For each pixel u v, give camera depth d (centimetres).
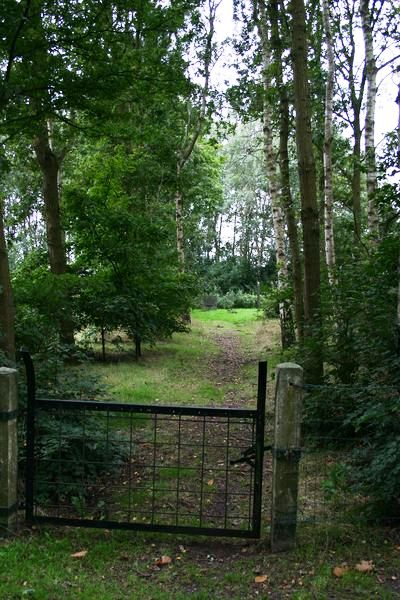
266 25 1412
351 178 1950
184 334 2258
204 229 5588
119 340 1578
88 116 963
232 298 4559
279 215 1506
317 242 850
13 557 390
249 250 5641
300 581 363
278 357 1471
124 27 870
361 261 779
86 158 1947
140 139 1044
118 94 920
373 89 1213
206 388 1178
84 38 835
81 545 422
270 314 1889
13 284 1259
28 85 837
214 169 3228
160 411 428
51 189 1482
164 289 1598
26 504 444
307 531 432
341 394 596
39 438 536
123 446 647
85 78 866
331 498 487
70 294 1394
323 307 765
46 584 357
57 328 1114
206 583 365
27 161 1627
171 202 2781
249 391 1160
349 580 360
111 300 1449
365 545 408
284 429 398
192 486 584
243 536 416
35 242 2830
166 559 396
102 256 1538
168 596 348
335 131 1839
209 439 781
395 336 528
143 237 1570
